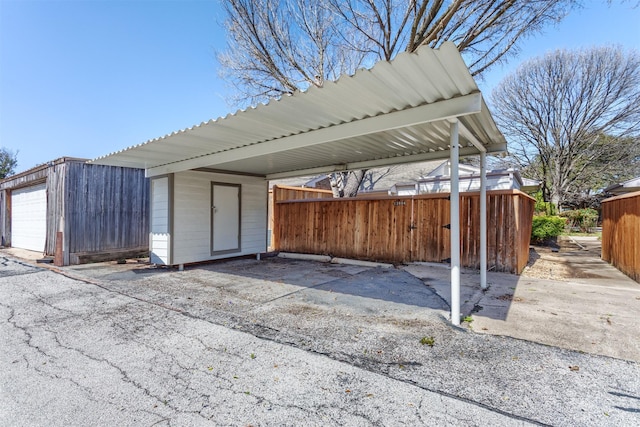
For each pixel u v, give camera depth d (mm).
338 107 3387
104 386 2246
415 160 5895
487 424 1805
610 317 3580
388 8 7629
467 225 6715
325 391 2160
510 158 22406
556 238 12734
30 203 10047
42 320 3617
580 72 19281
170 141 4754
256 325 3412
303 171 7699
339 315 3734
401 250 7422
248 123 3904
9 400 2082
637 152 18906
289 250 9305
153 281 5641
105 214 8109
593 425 1785
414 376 2336
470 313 3764
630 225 5934
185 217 6922
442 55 2330
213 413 1937
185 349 2838
